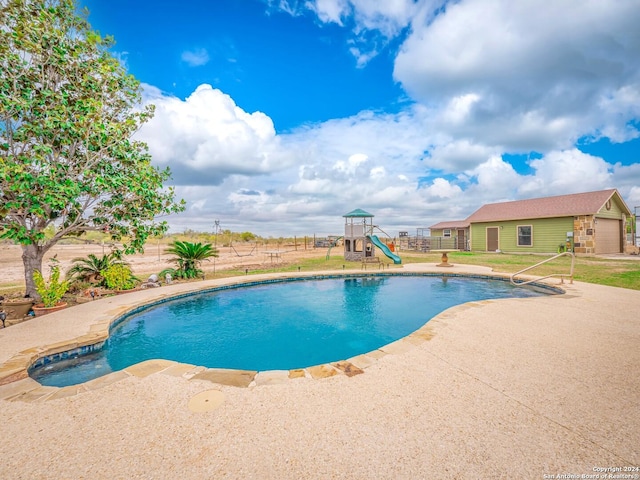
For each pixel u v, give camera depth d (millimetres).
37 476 1948
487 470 1938
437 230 32594
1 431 2480
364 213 19375
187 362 5562
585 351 4125
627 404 2754
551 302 7242
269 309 9070
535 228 21500
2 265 17016
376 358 4000
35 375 4398
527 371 3516
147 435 2400
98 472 1980
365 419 2574
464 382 3258
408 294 10742
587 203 19656
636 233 23766
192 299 9703
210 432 2428
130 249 9070
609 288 8859
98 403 2943
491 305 7016
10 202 6637
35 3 7422
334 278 12930
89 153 8141
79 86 8133
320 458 2088
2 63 6887
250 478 1906
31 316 6891
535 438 2268
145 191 8305
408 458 2068
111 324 6195
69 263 15945
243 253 27734
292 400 2945
